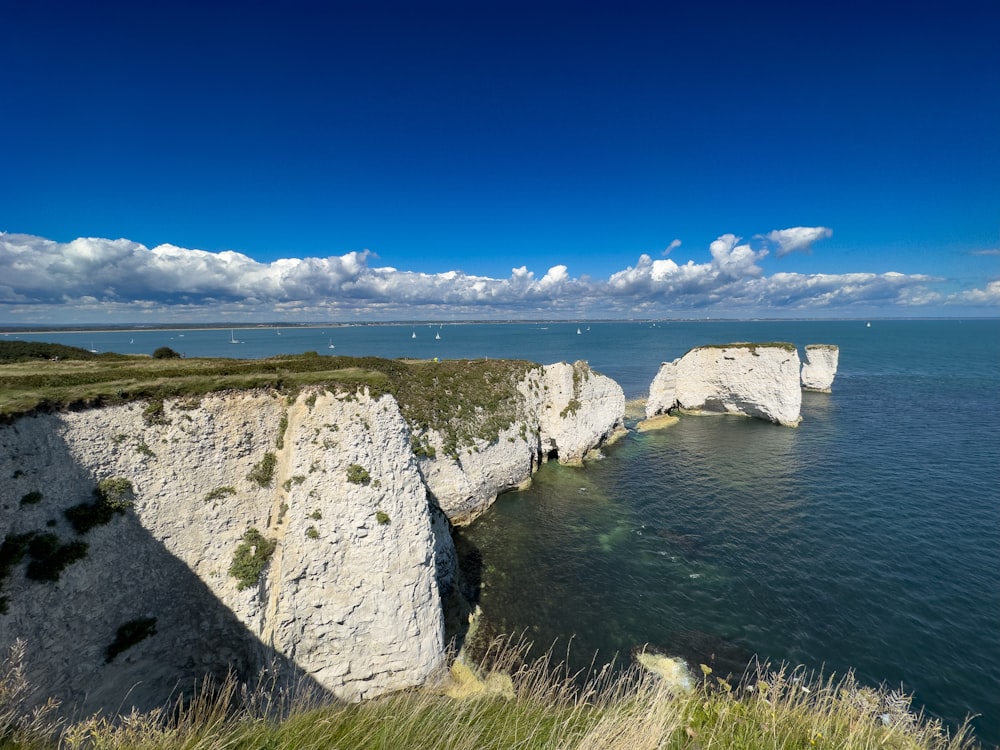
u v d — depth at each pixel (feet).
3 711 35.91
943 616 75.41
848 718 29.25
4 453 48.32
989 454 150.10
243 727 27.20
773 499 120.37
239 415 63.93
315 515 62.13
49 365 84.69
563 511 116.47
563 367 152.97
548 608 80.02
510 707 29.25
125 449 56.24
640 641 72.28
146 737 25.34
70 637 48.93
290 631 59.57
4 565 46.01
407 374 115.96
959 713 59.00
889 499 117.91
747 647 70.69
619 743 21.59
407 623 63.87
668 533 104.22
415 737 24.72
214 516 60.29
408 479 67.87
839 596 80.84
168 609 56.39
